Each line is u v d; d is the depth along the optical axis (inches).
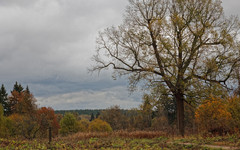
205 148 528.4
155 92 916.6
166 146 607.2
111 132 904.3
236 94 811.4
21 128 1020.5
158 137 822.5
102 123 2100.1
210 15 948.0
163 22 914.7
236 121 699.4
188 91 900.6
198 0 931.3
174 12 970.1
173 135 855.7
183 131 941.2
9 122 1341.0
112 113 2402.8
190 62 919.7
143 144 665.0
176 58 899.4
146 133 855.7
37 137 990.4
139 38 935.0
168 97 961.5
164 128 1051.9
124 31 970.7
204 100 861.8
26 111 2218.3
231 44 898.7
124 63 979.3
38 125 1066.7
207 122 745.0
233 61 911.7
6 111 2632.9
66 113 2167.8
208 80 916.0
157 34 942.4
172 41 923.4
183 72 897.5
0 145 637.9
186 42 903.1
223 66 916.6
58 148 631.2
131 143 690.8
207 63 880.3
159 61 932.6
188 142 641.6
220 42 916.6
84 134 852.0
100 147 652.7
